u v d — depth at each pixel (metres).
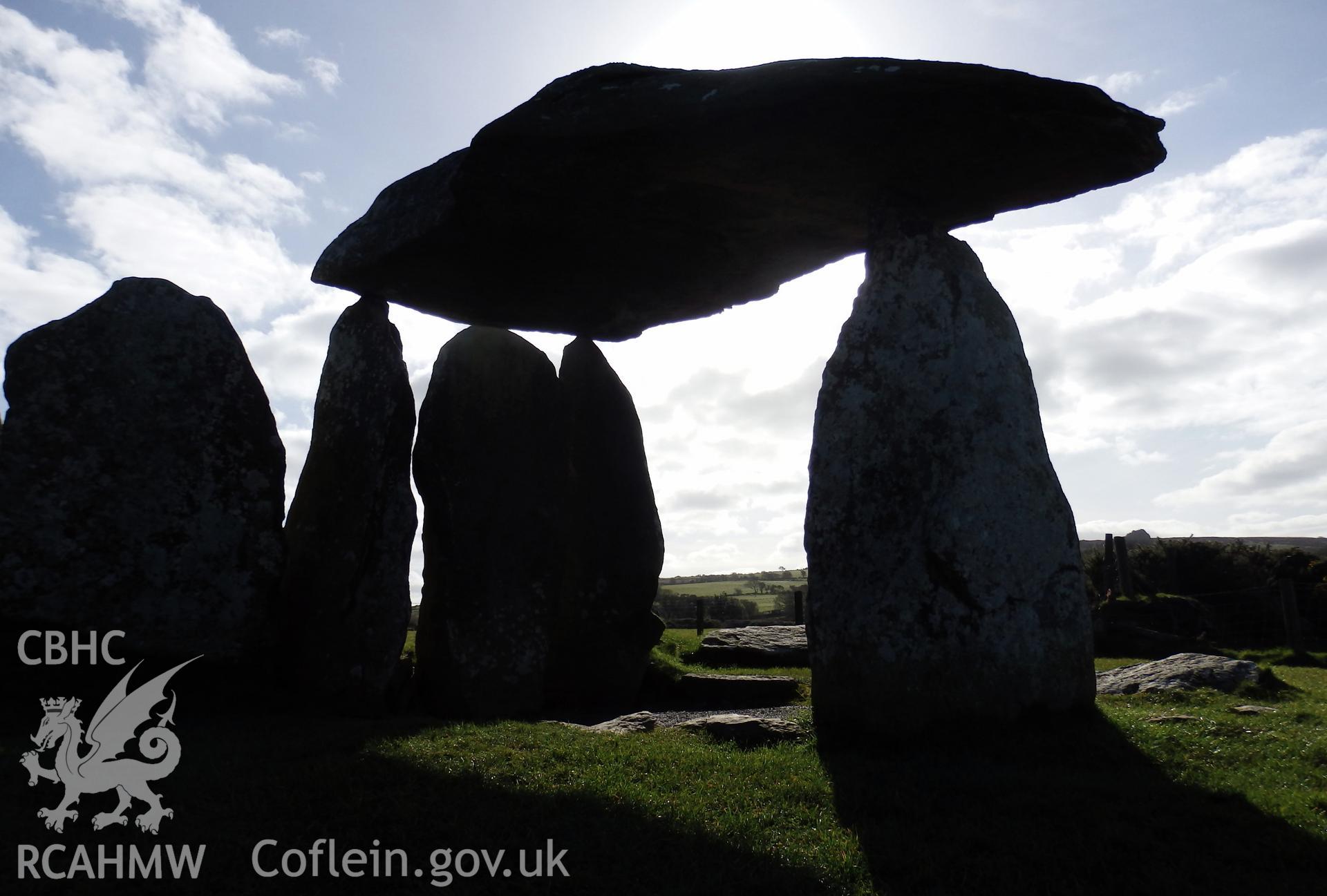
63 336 10.25
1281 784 6.69
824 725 8.64
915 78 8.34
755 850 5.63
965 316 9.18
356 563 10.86
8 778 7.02
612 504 13.45
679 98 8.95
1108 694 10.37
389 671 10.69
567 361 13.82
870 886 5.23
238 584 10.45
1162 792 6.45
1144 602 18.81
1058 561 8.62
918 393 8.93
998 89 8.38
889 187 9.67
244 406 10.88
